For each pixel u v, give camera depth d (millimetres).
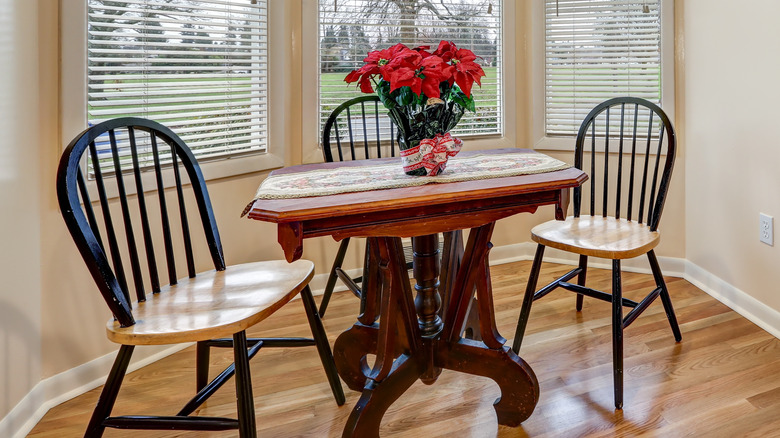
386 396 1350
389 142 2609
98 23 1738
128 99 1860
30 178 1511
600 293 1795
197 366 1563
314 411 1542
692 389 1567
